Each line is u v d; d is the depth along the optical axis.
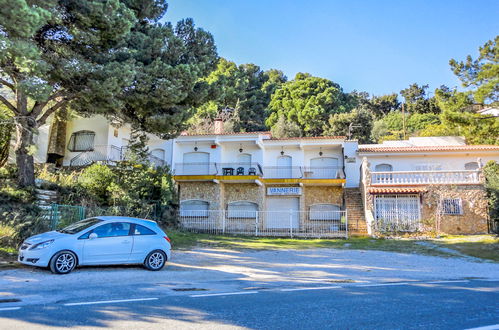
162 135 20.27
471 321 5.88
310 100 58.81
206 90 18.47
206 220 27.00
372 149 31.97
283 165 31.53
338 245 21.00
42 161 26.31
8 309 6.05
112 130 28.05
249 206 29.25
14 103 20.98
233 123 49.34
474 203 25.22
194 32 18.84
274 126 56.44
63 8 14.00
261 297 7.53
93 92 14.94
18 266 10.48
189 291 8.17
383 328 5.43
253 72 68.94
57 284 8.65
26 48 11.10
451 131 29.61
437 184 25.88
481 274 12.52
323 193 30.83
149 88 16.38
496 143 34.12
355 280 10.72
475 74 26.42
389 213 26.61
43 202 16.66
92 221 11.23
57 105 17.19
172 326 5.30
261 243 21.05
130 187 21.98
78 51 15.49
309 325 5.51
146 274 10.66
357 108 62.91
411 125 73.12
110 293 7.66
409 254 17.92
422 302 7.28
